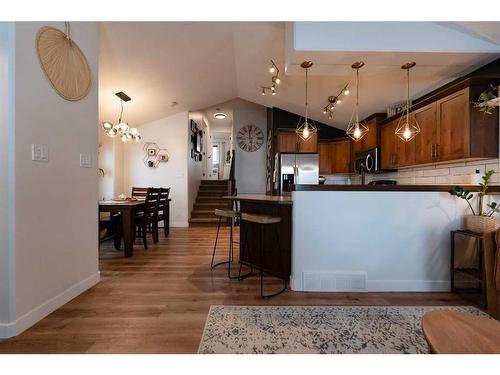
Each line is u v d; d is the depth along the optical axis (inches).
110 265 126.8
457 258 100.0
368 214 98.7
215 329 71.4
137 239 183.8
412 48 95.8
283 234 108.7
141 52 141.3
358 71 114.6
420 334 69.6
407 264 99.0
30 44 72.5
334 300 90.4
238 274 115.2
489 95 92.1
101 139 218.7
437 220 98.8
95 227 103.3
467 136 100.2
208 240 182.1
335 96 160.7
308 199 98.9
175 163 245.1
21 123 69.5
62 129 85.0
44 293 77.5
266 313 80.4
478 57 99.8
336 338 67.6
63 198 85.4
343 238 98.8
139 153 244.2
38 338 66.7
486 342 39.7
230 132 428.1
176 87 191.5
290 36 105.0
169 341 65.9
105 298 90.2
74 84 90.8
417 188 98.6
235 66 177.0
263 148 301.1
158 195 176.6
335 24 96.7
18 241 68.6
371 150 176.2
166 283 104.3
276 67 150.9
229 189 251.6
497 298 72.7
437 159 117.6
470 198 93.1
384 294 95.8
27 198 71.5
